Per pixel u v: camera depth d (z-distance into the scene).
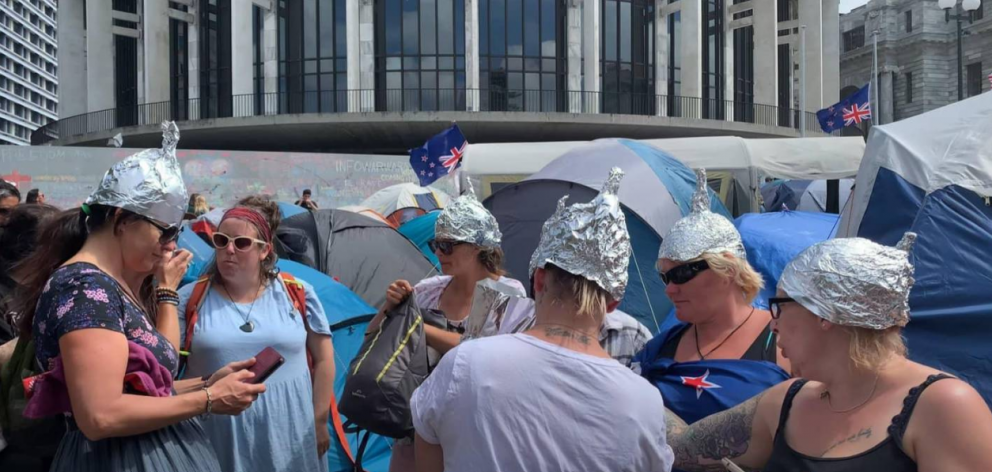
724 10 37.62
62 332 2.40
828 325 2.06
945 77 66.19
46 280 2.66
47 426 2.97
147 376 2.56
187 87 35.84
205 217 7.73
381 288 7.44
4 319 3.63
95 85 34.56
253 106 32.12
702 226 3.07
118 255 2.64
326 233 7.68
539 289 2.20
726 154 15.92
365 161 22.00
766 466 2.23
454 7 32.88
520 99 33.22
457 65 32.81
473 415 1.99
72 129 34.66
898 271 2.03
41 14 137.00
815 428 2.12
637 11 35.22
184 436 2.71
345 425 4.42
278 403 3.49
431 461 2.18
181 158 20.78
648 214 8.41
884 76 68.56
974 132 5.37
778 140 16.23
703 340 3.14
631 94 34.97
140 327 2.63
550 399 2.00
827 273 2.04
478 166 16.83
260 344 3.53
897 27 68.50
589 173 9.15
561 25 33.66
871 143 5.86
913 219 5.34
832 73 40.59
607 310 2.19
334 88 33.34
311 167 21.67
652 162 9.15
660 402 2.13
